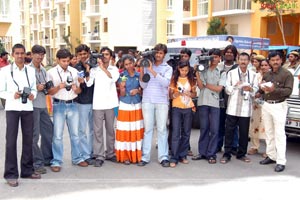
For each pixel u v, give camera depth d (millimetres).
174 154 6121
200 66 5957
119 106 6117
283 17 20266
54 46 50469
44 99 5586
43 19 53125
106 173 5707
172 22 34500
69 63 5988
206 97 6195
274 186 5238
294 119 6504
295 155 6840
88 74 5812
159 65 5980
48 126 5832
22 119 5160
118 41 34594
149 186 5180
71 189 5043
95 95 5941
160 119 6027
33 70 5168
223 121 6711
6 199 4680
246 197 4836
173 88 6062
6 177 5133
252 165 6199
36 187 5094
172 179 5473
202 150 6465
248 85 6059
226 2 22484
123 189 5059
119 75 6145
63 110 5727
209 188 5129
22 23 60969
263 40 13789
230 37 11562
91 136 6199
